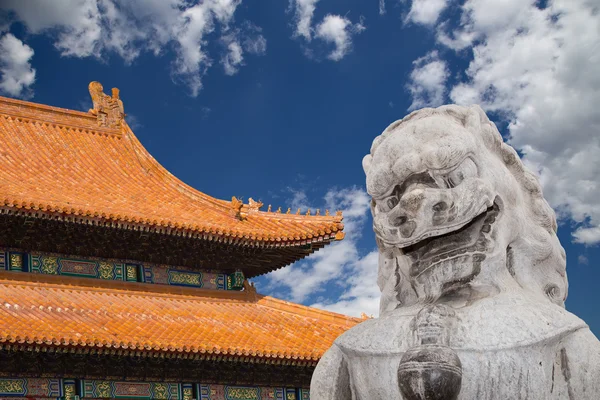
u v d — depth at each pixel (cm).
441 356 507
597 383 522
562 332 523
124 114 3566
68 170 3088
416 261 582
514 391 512
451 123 570
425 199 543
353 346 566
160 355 2345
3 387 2350
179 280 2891
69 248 2712
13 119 3312
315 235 2805
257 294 2962
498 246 562
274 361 2512
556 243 607
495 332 518
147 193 3003
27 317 2292
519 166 606
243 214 2923
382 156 578
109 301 2625
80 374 2478
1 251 2602
